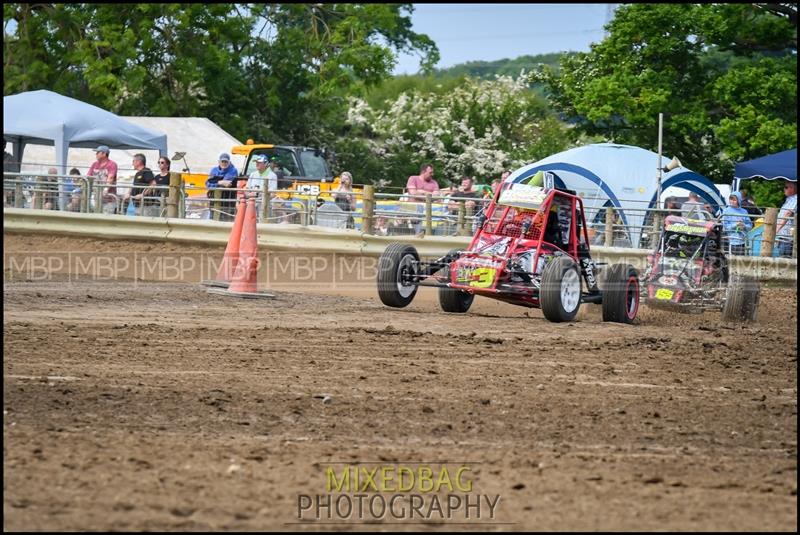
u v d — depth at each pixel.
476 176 86.75
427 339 24.73
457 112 92.94
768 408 18.19
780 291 42.06
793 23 64.25
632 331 28.05
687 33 65.31
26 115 49.34
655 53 65.69
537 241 30.09
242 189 42.28
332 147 85.12
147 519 10.90
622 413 17.28
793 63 63.78
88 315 26.66
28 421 15.01
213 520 10.99
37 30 76.31
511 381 19.83
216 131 60.38
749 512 11.88
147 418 15.60
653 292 34.00
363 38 80.00
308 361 21.14
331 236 40.72
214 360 20.77
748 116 61.72
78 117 49.69
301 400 17.34
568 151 50.22
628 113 64.69
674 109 64.31
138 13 77.25
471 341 24.70
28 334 22.73
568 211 30.84
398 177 84.75
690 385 20.22
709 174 67.38
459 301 31.75
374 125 93.56
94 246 43.44
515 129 93.69
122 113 77.94
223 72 78.62
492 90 96.06
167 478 12.42
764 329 30.41
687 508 11.94
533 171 49.62
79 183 45.88
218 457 13.51
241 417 15.98
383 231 41.88
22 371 18.61
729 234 43.19
